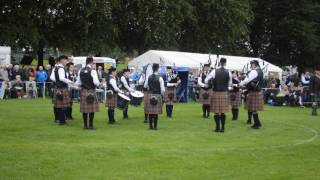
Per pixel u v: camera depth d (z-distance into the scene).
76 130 9.06
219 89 9.27
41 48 22.61
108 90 10.34
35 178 5.29
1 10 21.14
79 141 7.73
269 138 8.62
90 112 9.27
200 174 5.64
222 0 26.69
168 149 7.07
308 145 7.76
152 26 23.39
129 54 27.89
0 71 16.91
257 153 6.95
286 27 30.92
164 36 24.06
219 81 9.27
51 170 5.63
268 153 7.00
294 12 31.19
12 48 20.69
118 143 7.57
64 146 7.03
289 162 6.40
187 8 24.53
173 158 6.43
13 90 17.09
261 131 9.61
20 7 21.06
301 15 31.59
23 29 20.67
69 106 10.34
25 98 17.03
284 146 7.61
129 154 6.58
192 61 19.95
